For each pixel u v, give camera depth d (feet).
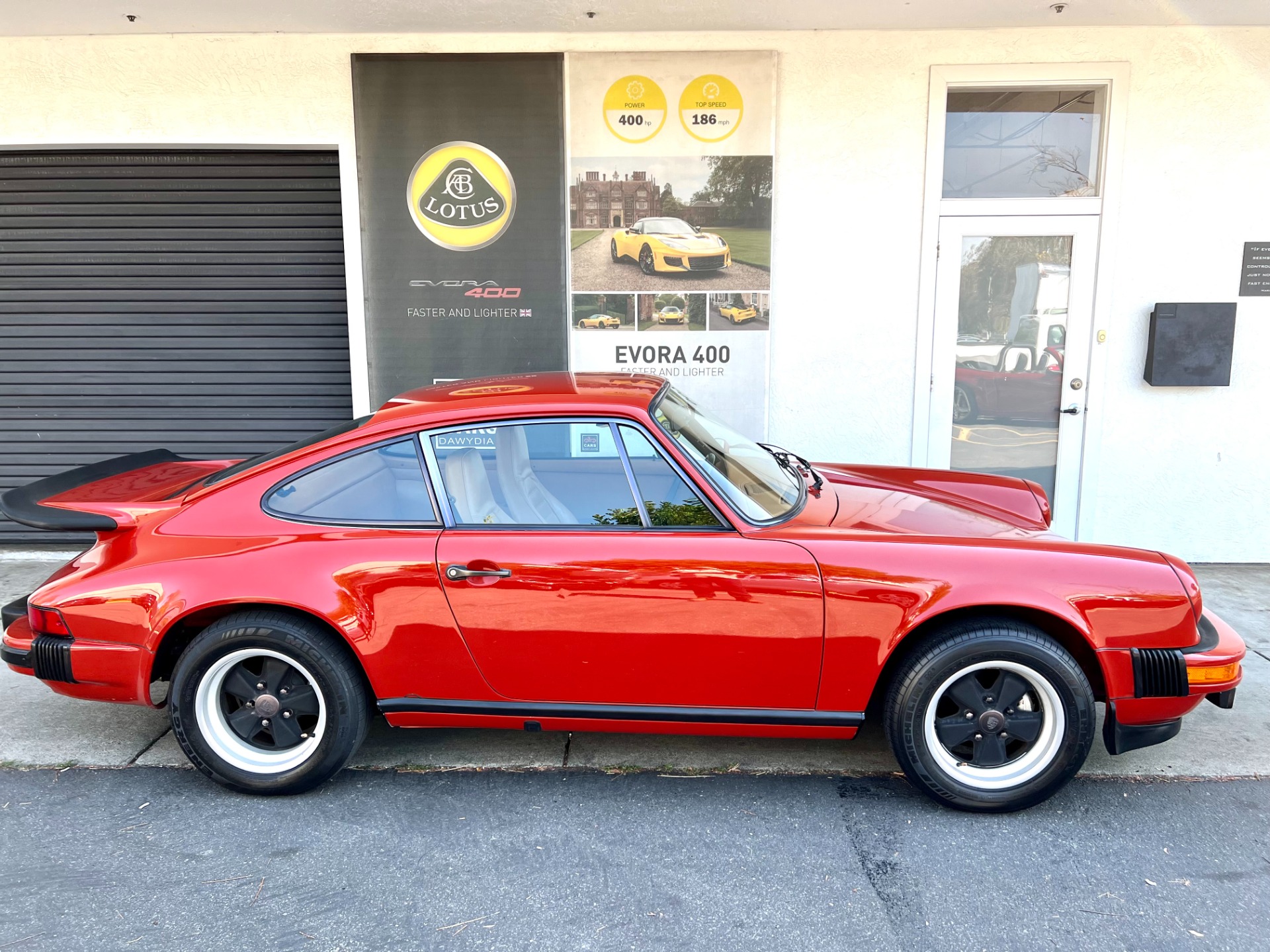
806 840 9.34
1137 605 9.24
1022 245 18.86
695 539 9.52
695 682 9.62
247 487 10.18
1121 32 17.87
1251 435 19.01
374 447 10.10
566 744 11.56
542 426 10.02
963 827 9.60
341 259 19.58
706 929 7.97
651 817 9.82
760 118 18.42
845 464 14.30
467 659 9.72
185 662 9.80
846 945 7.74
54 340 20.01
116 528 10.21
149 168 19.24
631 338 19.33
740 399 19.52
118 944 7.78
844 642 9.33
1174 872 8.79
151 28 17.90
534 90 18.43
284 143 18.76
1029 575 9.27
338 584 9.56
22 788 10.48
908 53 18.19
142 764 11.09
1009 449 19.66
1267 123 18.01
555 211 18.84
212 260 19.62
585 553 9.46
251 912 8.21
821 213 18.85
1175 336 18.34
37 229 19.51
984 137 18.89
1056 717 9.39
